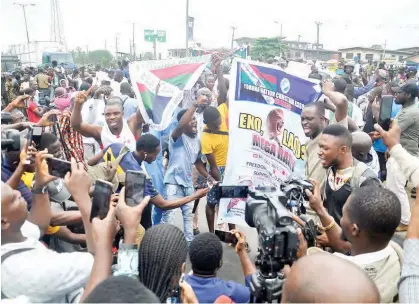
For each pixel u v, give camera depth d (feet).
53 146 10.43
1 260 5.89
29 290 5.78
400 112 17.99
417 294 5.54
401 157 7.53
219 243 7.38
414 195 12.39
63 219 9.15
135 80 14.20
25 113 23.76
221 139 16.06
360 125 21.66
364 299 3.71
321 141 9.57
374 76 28.37
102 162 11.68
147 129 19.86
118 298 4.00
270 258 5.48
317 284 3.79
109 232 5.66
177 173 15.05
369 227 6.10
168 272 5.82
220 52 18.74
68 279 5.91
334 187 9.70
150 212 11.86
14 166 9.38
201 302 7.12
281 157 12.96
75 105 13.82
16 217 6.22
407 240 6.01
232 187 7.80
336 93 12.41
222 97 18.67
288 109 12.96
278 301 5.46
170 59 14.71
